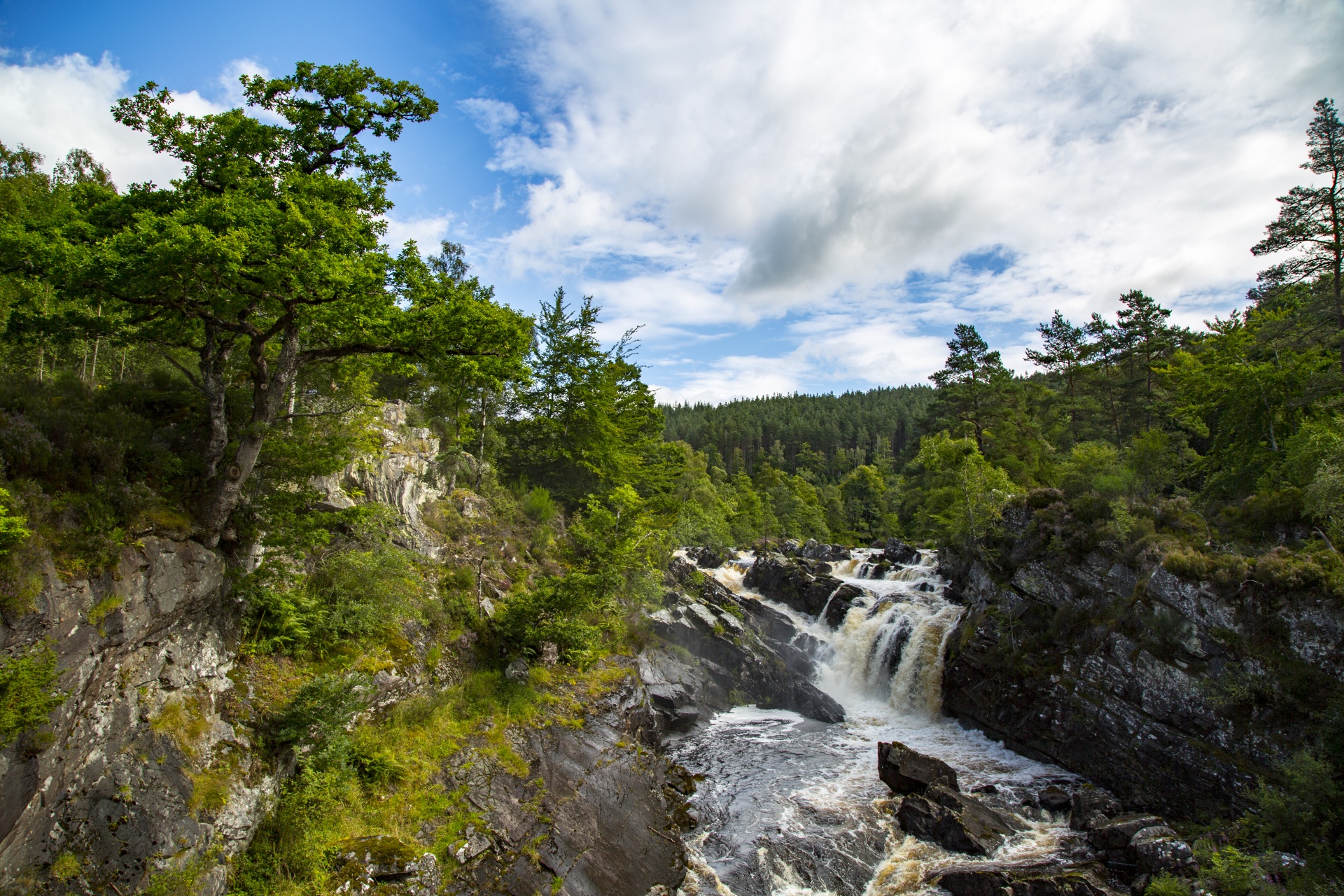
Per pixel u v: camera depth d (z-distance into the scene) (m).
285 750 13.99
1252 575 20.81
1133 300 55.12
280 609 16.16
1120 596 25.08
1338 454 22.58
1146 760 21.70
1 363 15.98
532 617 24.59
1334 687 18.17
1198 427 43.72
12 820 8.74
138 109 15.14
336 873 12.38
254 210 12.91
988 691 28.31
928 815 18.80
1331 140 30.62
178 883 10.36
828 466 136.50
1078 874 15.80
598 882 15.36
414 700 18.61
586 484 44.44
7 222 12.98
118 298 13.06
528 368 17.73
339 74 16.67
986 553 32.44
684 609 35.53
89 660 10.36
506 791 17.00
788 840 18.34
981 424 61.91
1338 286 30.84
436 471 31.61
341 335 16.42
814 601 40.19
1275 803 16.44
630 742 21.84
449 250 51.12
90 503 11.27
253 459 14.70
